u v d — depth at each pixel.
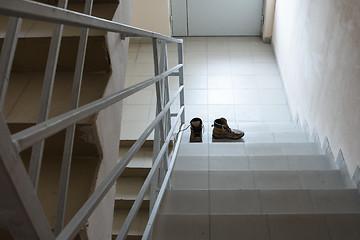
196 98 4.84
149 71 5.21
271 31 5.77
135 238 3.05
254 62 5.48
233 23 5.91
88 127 1.34
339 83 2.86
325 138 3.27
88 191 1.33
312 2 3.57
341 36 2.79
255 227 2.17
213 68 5.37
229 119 4.52
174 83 5.13
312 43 3.58
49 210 1.23
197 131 3.95
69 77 1.58
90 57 1.58
